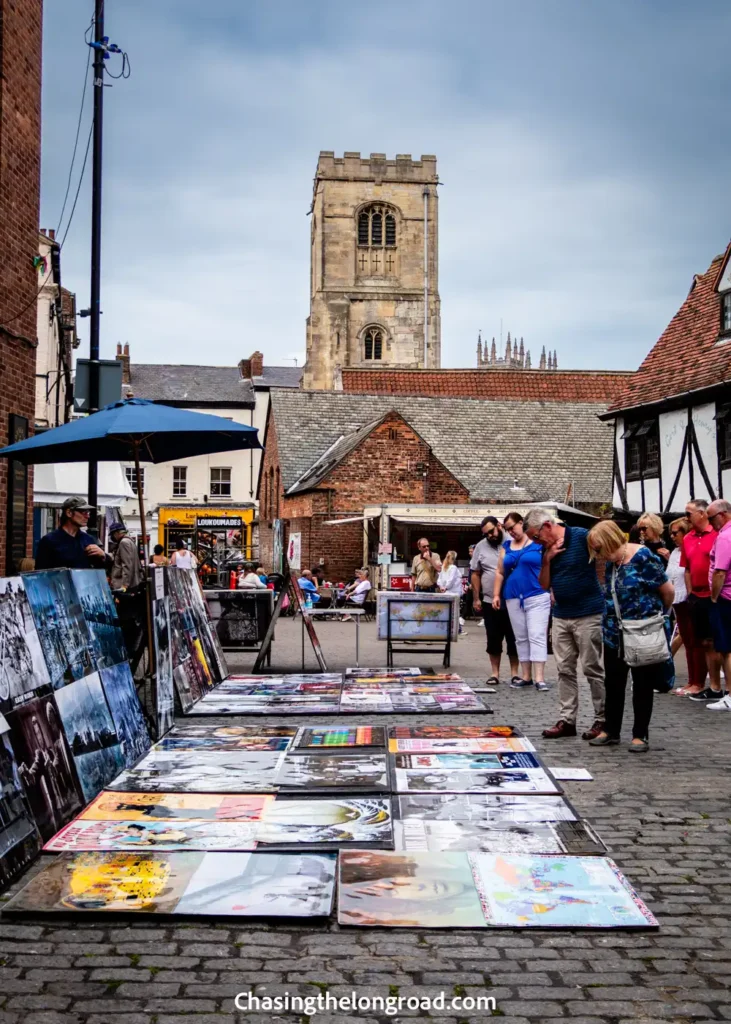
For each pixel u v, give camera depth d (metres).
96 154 15.52
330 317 71.56
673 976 4.02
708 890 4.96
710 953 4.23
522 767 7.45
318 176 72.12
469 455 36.41
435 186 72.62
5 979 3.98
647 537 10.95
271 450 40.38
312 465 37.06
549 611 11.95
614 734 8.41
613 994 3.87
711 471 22.98
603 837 5.80
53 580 6.86
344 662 15.17
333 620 26.94
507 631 12.54
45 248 24.30
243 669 14.22
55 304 25.02
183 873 5.08
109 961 4.14
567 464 36.62
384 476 32.69
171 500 58.09
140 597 10.30
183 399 61.81
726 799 6.64
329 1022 3.66
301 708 10.24
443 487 33.12
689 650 11.55
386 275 72.69
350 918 4.52
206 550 43.34
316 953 4.23
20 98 13.66
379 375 46.94
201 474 58.41
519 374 47.94
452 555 16.75
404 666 14.48
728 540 10.02
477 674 13.62
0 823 5.15
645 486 26.14
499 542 12.66
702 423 23.33
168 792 6.68
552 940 4.36
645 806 6.46
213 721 9.62
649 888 4.99
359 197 71.94
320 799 6.51
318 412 38.72
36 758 5.83
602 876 5.07
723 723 9.56
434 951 4.25
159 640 9.39
